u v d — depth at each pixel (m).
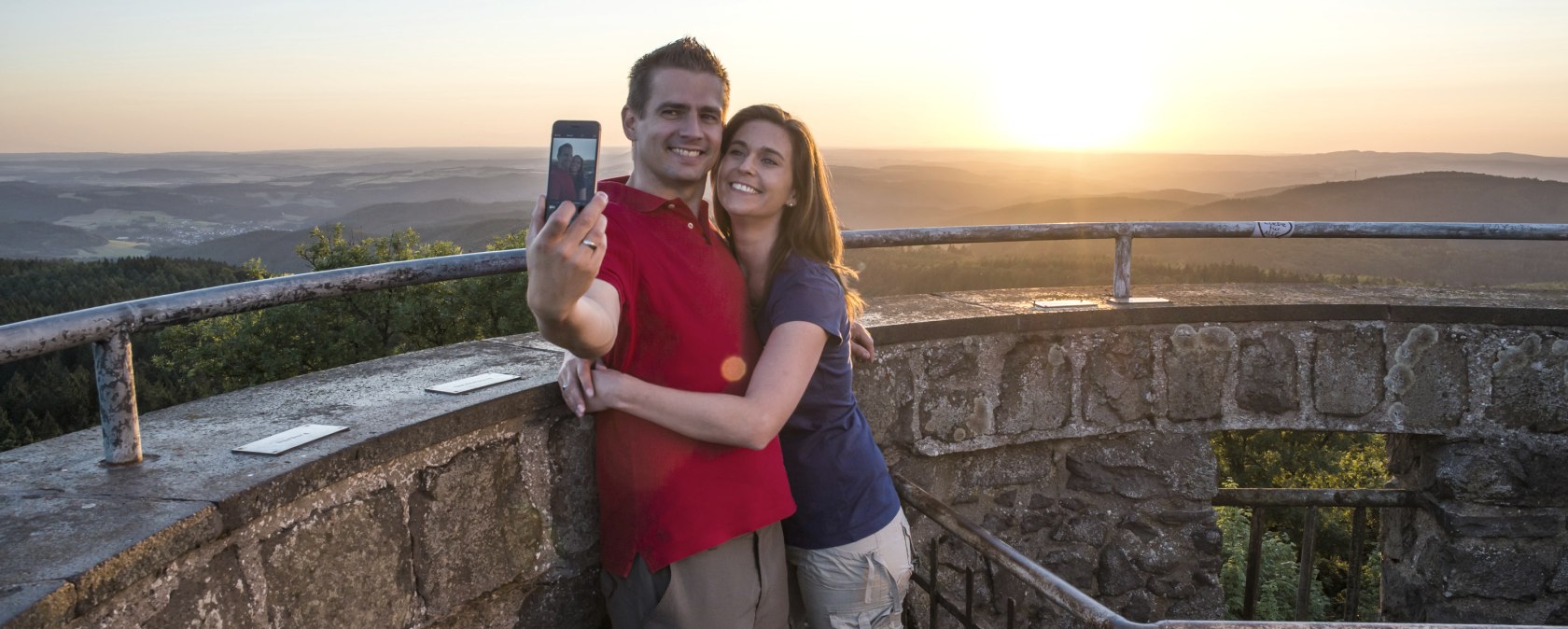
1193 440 3.17
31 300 40.44
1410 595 3.54
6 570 1.02
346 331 21.36
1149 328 3.08
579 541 1.89
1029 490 3.12
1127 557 3.19
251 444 1.44
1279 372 3.15
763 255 1.74
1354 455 29.69
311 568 1.38
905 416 2.79
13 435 28.97
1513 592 3.25
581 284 1.14
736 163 1.65
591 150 1.19
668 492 1.56
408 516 1.55
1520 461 3.16
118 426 1.35
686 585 1.59
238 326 21.55
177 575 1.18
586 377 1.54
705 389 1.54
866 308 3.06
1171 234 3.08
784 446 1.81
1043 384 3.01
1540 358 3.10
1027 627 3.16
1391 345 3.15
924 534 2.92
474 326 22.03
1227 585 11.73
